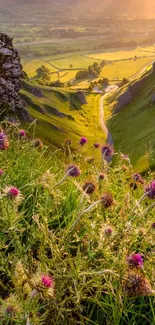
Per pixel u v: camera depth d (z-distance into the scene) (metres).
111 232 3.58
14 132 6.98
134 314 3.53
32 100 158.75
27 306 2.59
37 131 124.38
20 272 2.85
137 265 3.08
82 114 188.12
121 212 4.45
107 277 3.61
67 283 3.28
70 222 4.39
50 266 3.47
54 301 3.04
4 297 3.43
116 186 6.30
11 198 3.72
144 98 170.00
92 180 4.87
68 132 145.25
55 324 3.07
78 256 3.56
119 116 172.38
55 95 198.75
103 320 3.53
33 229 4.09
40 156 6.71
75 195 5.05
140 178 6.91
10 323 2.80
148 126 144.88
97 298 3.41
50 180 4.47
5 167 5.42
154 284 3.37
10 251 4.09
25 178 5.49
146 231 4.00
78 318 3.57
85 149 7.26
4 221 3.75
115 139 145.38
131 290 2.97
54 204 4.70
